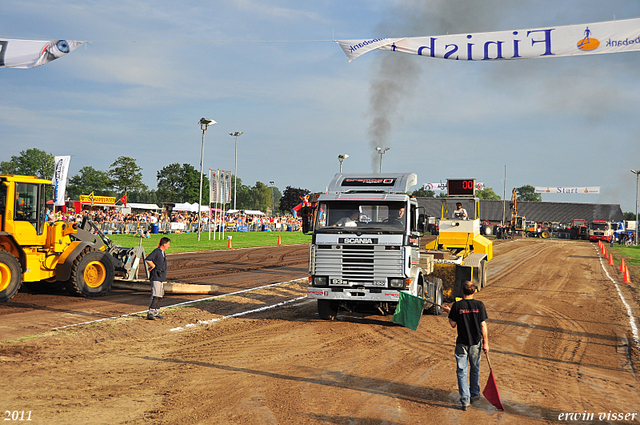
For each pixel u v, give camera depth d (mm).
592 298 16766
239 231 60625
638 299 16734
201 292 15086
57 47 9633
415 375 7832
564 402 6805
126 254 15289
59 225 13633
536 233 71438
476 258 16781
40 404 6047
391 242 10914
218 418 5809
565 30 8805
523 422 6012
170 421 5672
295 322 11664
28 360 7875
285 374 7648
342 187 11945
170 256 27078
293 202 81188
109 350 8688
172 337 9805
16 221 12789
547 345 10156
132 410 5965
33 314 11359
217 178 42562
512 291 17953
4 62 9555
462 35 9250
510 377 7902
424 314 13242
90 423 5523
